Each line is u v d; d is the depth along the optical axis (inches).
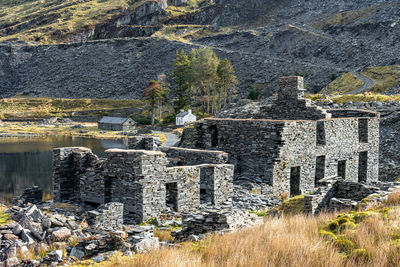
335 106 2251.5
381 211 650.8
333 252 467.8
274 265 448.1
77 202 1163.9
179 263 463.8
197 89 7017.7
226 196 1110.4
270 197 1164.5
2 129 6190.9
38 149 3981.3
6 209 1037.2
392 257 440.5
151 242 652.7
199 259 480.4
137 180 956.0
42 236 746.8
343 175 1486.2
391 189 943.0
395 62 7357.3
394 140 1915.6
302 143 1289.4
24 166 2965.1
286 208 956.0
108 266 538.9
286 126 1220.5
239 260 466.0
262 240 539.2
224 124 1385.3
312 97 2928.2
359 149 1553.9
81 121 7834.6
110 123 6269.7
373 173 1642.5
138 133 5605.3
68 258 643.5
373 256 443.8
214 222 708.0
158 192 981.2
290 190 1314.0
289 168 1247.5
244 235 581.6
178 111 6579.7
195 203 1054.4
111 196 1066.7
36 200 1325.0
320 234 568.7
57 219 812.0
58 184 1198.9
